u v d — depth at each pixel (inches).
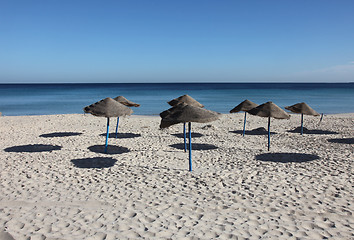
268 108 391.5
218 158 354.3
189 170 303.1
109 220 191.2
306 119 800.3
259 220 191.3
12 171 295.3
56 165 319.6
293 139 488.7
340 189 244.5
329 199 224.4
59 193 238.4
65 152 382.3
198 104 514.6
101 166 318.3
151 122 727.7
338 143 445.1
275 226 183.0
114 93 2628.0
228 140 480.4
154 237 168.9
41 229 177.9
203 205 215.3
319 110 1195.3
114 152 386.6
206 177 280.4
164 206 213.8
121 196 232.7
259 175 284.4
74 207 211.3
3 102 1608.0
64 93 2586.1
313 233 174.1
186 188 251.3
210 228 180.4
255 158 352.8
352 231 176.6
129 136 515.2
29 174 286.5
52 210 206.2
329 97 1988.2
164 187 253.8
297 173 288.5
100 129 600.1
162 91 3095.5
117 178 277.4
